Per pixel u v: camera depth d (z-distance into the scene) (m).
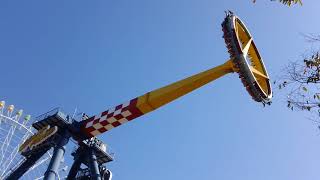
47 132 34.41
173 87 31.47
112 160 37.47
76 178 35.72
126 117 33.47
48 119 35.19
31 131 46.44
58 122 35.12
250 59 33.72
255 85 29.16
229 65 30.14
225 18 29.52
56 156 32.53
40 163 40.88
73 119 35.91
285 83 14.96
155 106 32.44
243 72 28.89
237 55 28.61
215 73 30.47
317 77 14.52
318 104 14.53
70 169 35.34
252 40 33.06
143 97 32.78
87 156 36.00
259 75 31.16
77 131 35.34
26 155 37.12
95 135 35.41
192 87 31.25
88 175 35.38
